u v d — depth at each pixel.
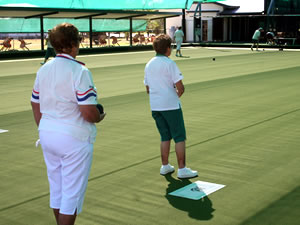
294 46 34.09
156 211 4.06
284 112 8.72
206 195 4.43
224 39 42.94
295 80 13.87
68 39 3.03
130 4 33.81
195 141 6.61
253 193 4.46
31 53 27.78
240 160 5.61
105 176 5.10
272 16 39.31
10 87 13.14
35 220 3.95
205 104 9.76
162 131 4.98
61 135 2.98
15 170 5.40
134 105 9.80
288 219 3.83
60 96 2.99
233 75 15.52
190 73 16.31
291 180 4.84
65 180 3.04
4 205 4.31
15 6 26.58
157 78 4.69
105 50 31.83
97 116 3.04
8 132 7.45
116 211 4.09
